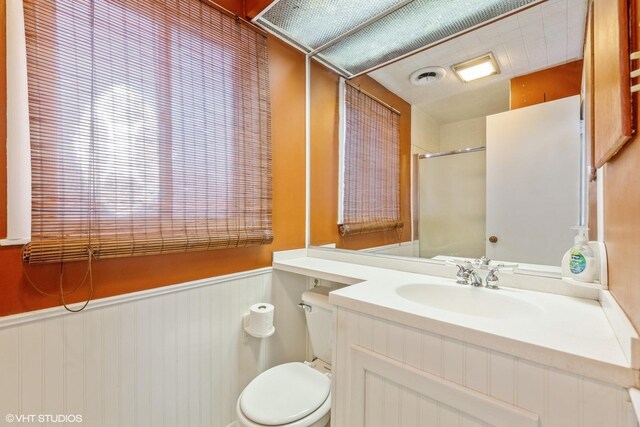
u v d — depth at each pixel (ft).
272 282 5.59
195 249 4.37
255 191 5.19
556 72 3.78
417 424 2.89
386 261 5.14
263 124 5.35
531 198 3.90
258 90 5.29
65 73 3.26
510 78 4.16
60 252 3.17
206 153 4.51
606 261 2.90
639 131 1.68
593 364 2.05
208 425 4.66
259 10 5.00
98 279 3.59
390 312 3.06
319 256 6.11
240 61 5.01
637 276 1.85
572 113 3.62
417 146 5.04
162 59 4.05
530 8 4.05
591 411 2.07
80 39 3.36
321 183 6.21
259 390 4.17
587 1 3.57
